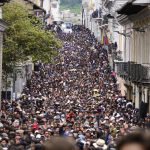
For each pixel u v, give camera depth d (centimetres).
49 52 9262
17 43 8756
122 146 828
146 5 7050
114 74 11425
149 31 7494
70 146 848
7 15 8769
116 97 8794
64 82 11562
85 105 7475
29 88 10569
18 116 5541
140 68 7375
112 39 14450
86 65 15012
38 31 9056
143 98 7662
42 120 5262
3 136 3662
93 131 4328
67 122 5150
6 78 8594
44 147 867
